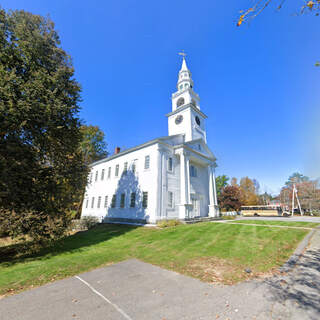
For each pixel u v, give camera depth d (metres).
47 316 3.35
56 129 10.57
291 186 48.34
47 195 9.97
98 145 36.66
